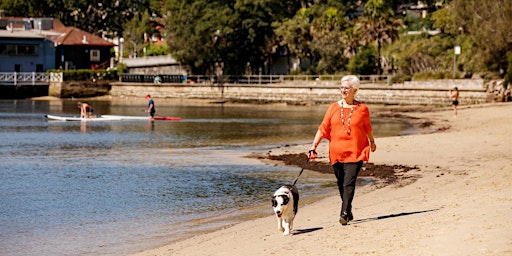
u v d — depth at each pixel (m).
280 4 99.19
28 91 96.94
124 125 51.16
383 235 11.59
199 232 15.05
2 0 129.12
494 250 9.41
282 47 100.62
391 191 18.59
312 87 83.25
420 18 110.62
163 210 18.06
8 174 25.41
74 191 21.45
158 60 111.44
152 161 28.98
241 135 41.94
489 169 21.97
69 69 105.19
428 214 13.27
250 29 95.31
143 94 97.38
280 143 36.31
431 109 65.44
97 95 98.94
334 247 11.13
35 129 47.59
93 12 139.50
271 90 87.00
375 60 88.56
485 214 12.07
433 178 20.84
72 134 43.56
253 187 21.69
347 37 91.94
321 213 15.73
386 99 75.69
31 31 107.94
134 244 14.15
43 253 13.60
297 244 11.83
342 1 111.38
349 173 12.60
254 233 13.91
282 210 12.30
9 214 17.86
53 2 130.88
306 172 24.66
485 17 64.44
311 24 94.56
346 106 12.59
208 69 102.44
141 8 153.50
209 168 26.39
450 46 84.19
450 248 9.87
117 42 157.12
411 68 82.56
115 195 20.66
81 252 13.59
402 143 31.12
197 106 82.25
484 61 66.69
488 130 37.53
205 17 94.81
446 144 30.25
